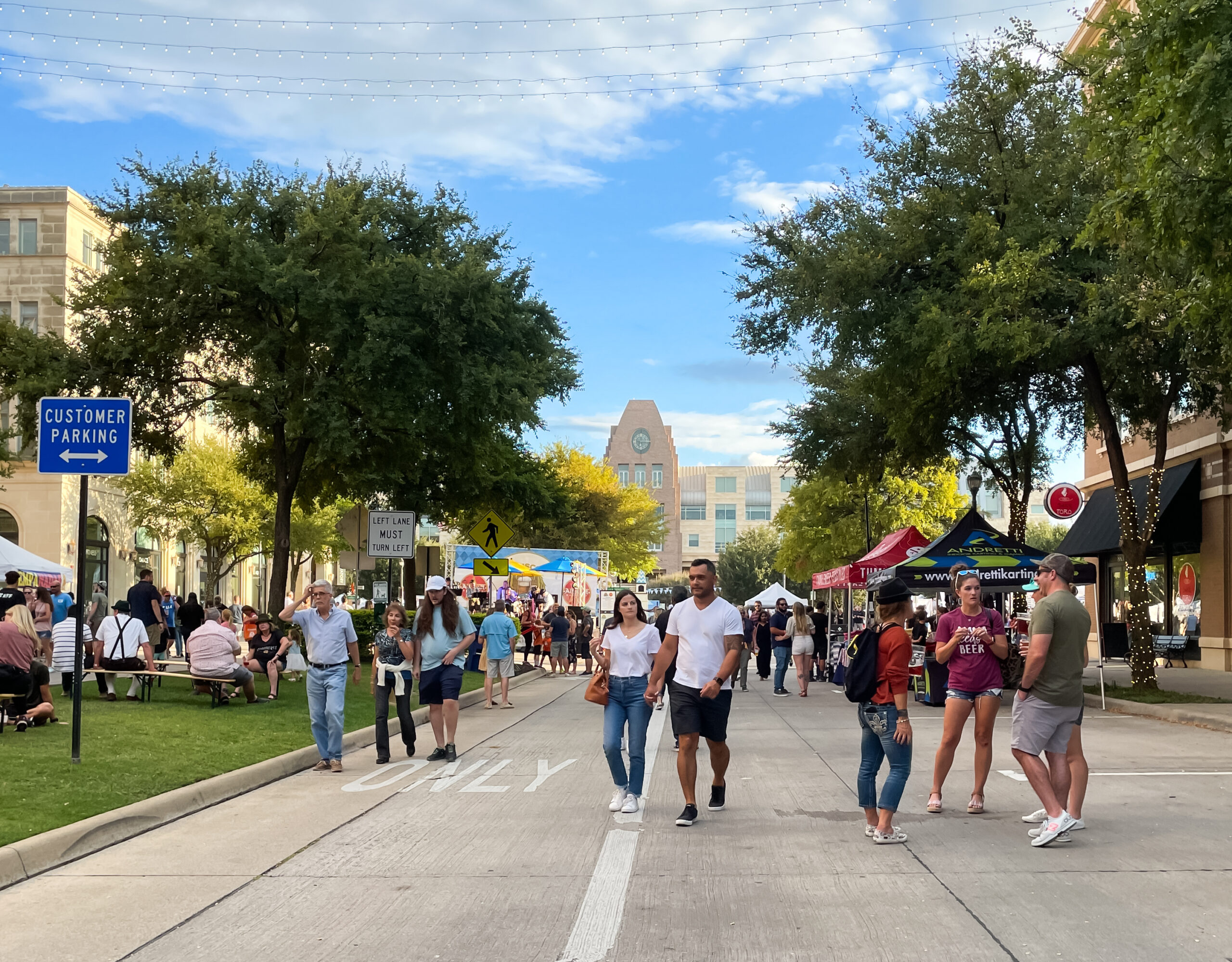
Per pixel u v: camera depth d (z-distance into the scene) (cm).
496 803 1003
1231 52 1039
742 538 11056
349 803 1005
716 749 930
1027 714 806
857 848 791
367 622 2925
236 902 657
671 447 14312
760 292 2319
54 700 1659
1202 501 2975
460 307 2239
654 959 543
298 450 2419
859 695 812
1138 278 1758
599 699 962
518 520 4509
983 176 2033
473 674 2842
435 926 604
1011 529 2620
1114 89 1297
